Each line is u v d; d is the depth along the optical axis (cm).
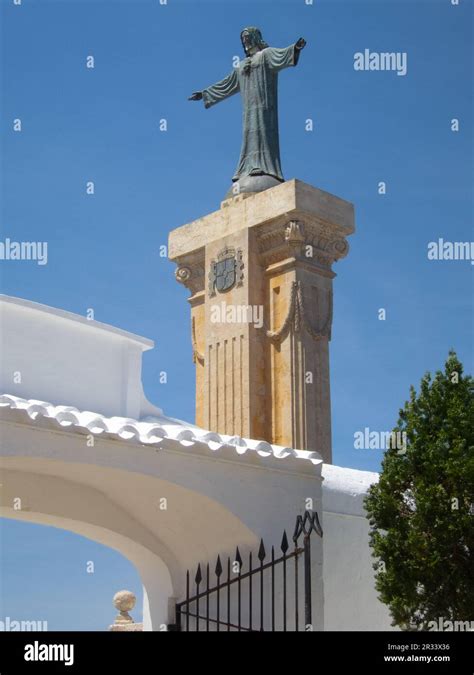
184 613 1644
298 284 3136
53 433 1439
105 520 1670
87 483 1630
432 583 1655
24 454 1410
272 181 3375
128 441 1496
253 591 1606
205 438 1595
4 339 1716
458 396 1720
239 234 3244
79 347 1819
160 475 1523
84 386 1811
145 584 1766
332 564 1850
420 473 1700
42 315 1769
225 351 3206
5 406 1394
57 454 1438
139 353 1912
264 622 1593
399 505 1716
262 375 3158
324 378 3166
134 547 1728
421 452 1702
